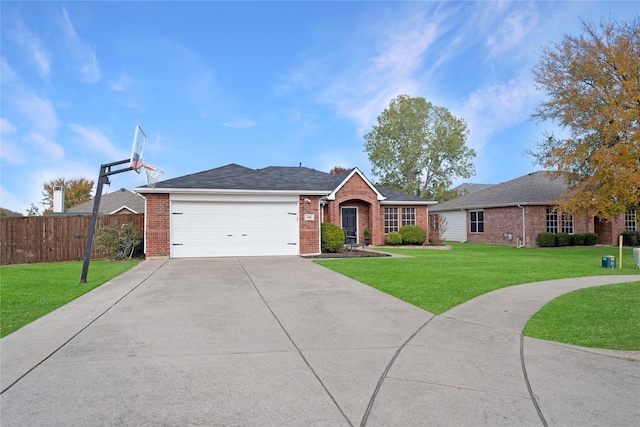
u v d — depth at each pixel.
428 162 48.22
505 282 10.70
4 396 3.84
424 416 3.59
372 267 13.70
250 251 17.05
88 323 6.50
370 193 24.12
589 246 26.05
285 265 14.15
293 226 17.52
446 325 6.60
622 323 6.77
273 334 5.98
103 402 3.73
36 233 16.44
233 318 6.88
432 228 29.33
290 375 4.44
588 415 3.68
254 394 3.95
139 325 6.41
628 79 19.44
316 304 7.99
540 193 26.67
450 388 4.20
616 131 19.11
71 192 45.94
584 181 20.91
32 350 5.17
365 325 6.53
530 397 4.03
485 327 6.52
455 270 13.05
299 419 3.48
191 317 6.93
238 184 17.33
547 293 9.26
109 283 10.45
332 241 18.47
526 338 5.98
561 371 4.74
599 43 20.12
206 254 16.64
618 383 4.41
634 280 11.27
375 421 3.48
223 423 3.39
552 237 25.00
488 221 29.17
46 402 3.72
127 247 16.45
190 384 4.16
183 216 16.50
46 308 7.57
